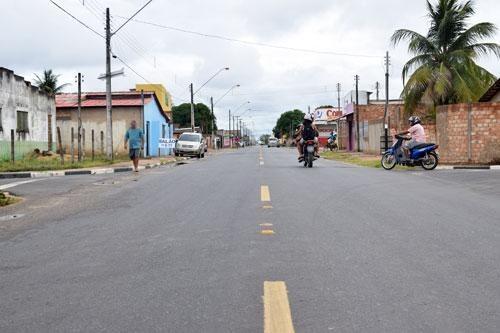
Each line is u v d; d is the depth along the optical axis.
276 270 5.32
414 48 31.78
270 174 16.27
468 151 21.25
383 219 8.16
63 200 11.11
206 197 10.81
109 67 26.17
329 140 49.84
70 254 6.21
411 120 19.03
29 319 4.12
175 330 3.84
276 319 4.00
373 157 30.31
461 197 10.70
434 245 6.43
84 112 37.25
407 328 3.84
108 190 12.66
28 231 7.74
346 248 6.26
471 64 30.64
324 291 4.66
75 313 4.23
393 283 4.90
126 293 4.70
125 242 6.76
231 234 7.06
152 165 24.33
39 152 28.45
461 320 4.00
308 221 7.96
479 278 5.08
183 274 5.25
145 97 39.28
